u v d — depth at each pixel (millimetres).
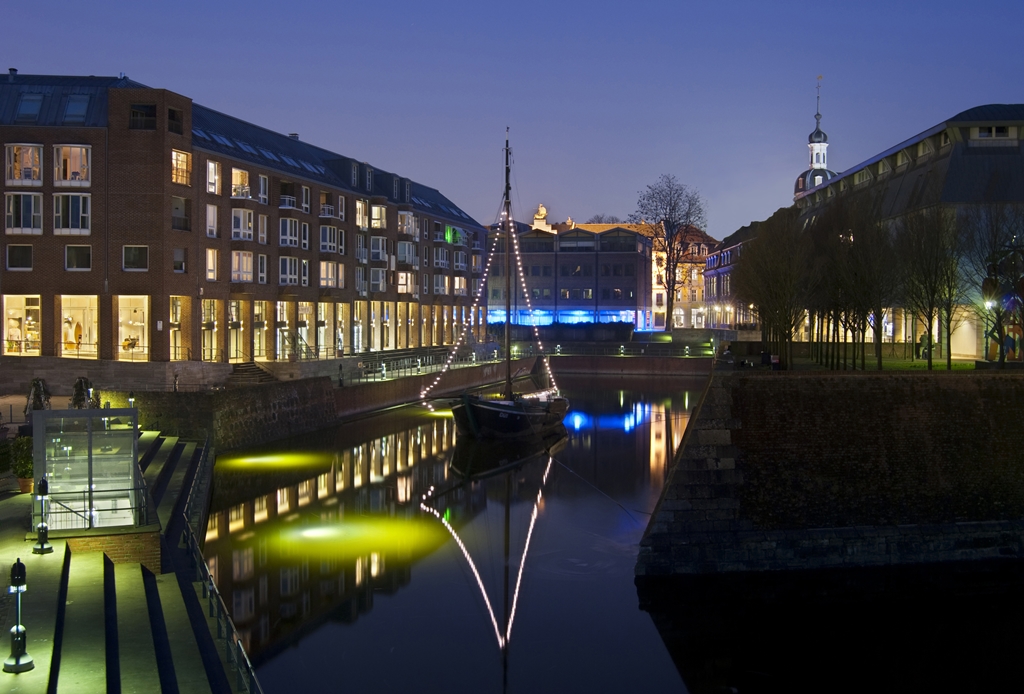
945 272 39062
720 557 28469
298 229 66250
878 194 52656
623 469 47562
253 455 46406
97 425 22297
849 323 45531
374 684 21016
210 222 55906
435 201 103125
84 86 52906
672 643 24016
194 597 20516
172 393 42906
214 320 56656
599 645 23734
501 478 44969
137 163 50625
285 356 63844
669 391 85250
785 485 29141
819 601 26906
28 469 26219
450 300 97250
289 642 23359
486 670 21938
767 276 46188
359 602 26312
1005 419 30328
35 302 51656
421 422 61781
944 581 28359
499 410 53625
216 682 16328
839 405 29734
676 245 116062
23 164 50812
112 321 50844
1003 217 43062
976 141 52844
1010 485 30031
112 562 21203
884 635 24703
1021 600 26938
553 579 28703
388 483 42938
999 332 37719
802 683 21969
